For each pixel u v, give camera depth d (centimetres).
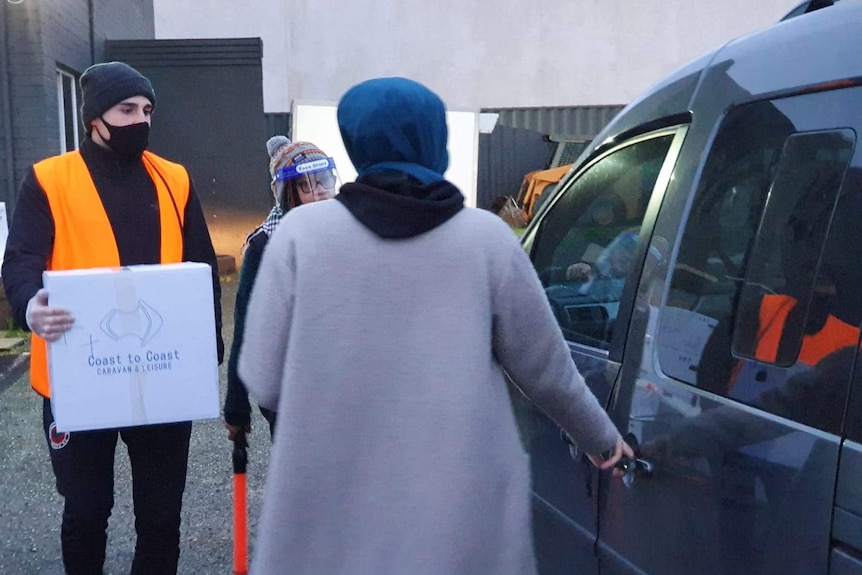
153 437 309
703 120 246
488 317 181
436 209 179
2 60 1008
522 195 1622
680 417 227
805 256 201
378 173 183
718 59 248
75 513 302
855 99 196
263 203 1324
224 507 492
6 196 1027
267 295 183
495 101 2208
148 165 313
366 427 178
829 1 224
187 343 275
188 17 2173
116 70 297
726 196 231
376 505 176
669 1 2117
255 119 1315
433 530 173
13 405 665
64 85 1156
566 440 276
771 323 206
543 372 189
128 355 270
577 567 272
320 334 178
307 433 178
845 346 185
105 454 304
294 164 336
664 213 255
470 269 180
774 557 195
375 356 178
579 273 304
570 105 2173
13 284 283
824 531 183
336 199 186
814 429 188
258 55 1300
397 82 185
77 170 299
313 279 178
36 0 1004
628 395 250
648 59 2144
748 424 204
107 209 300
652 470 235
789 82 215
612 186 294
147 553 320
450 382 176
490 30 2186
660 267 251
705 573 215
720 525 210
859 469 176
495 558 179
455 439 175
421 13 2192
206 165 1316
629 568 244
